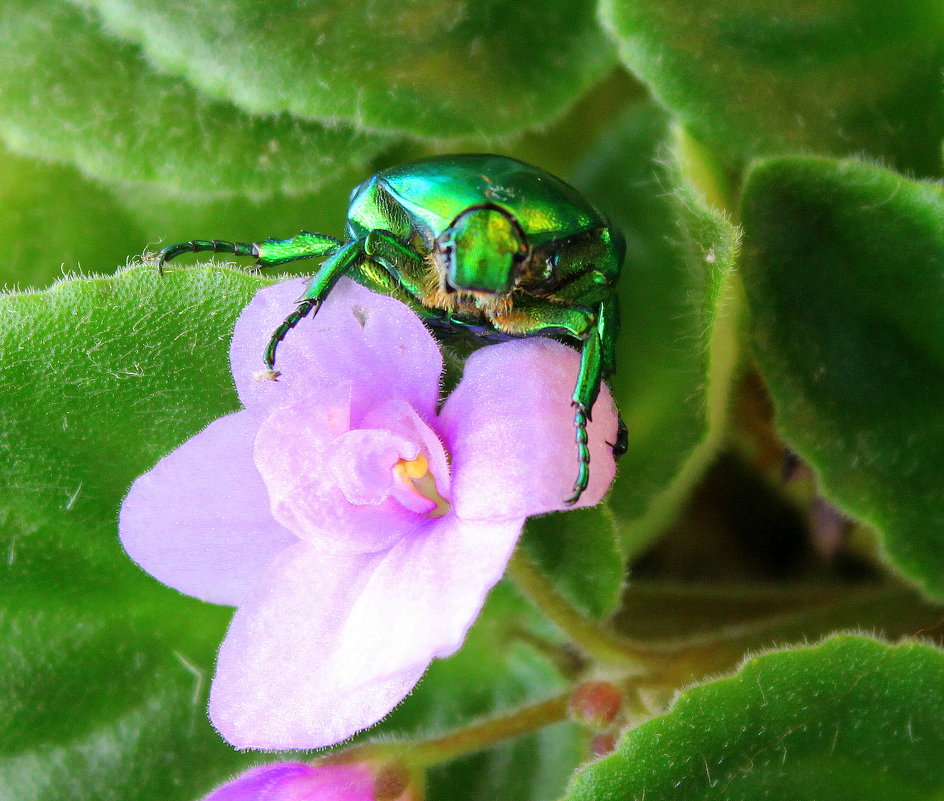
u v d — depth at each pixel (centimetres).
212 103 18
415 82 18
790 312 17
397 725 18
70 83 19
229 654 15
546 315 16
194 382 16
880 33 18
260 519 16
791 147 18
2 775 17
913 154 18
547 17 18
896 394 17
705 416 17
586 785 16
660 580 19
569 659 17
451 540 15
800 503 19
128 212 19
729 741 16
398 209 16
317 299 16
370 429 15
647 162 19
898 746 16
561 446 15
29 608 17
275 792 16
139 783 17
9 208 19
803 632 18
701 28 18
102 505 17
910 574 17
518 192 16
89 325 16
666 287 18
